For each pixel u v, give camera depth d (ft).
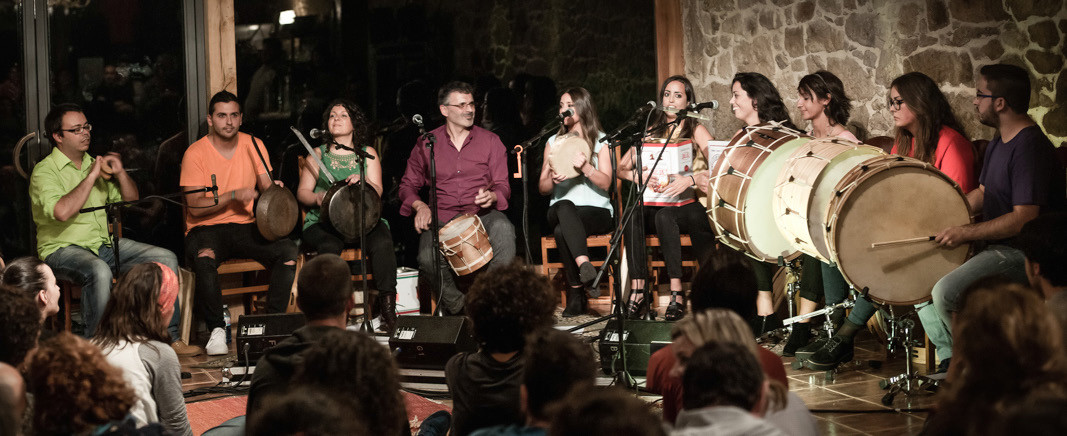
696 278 9.01
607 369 13.85
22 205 17.49
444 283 18.06
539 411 6.33
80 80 17.80
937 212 12.34
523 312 7.78
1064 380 5.82
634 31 21.99
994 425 4.13
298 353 8.00
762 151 14.71
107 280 15.83
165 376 8.88
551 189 18.72
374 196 17.58
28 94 17.35
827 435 11.02
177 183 18.60
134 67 18.16
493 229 18.13
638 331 13.65
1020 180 11.82
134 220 18.24
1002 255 11.69
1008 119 12.16
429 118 20.67
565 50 21.40
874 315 14.80
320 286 8.41
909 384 12.35
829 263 13.17
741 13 20.72
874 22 17.62
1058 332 6.12
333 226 17.26
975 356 6.11
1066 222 8.61
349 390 6.45
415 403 12.92
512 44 21.06
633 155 17.97
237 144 17.94
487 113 20.98
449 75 20.70
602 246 19.61
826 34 18.66
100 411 6.28
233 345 17.16
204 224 17.44
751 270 8.93
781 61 19.84
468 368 8.03
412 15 20.31
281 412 5.02
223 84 18.52
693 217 17.37
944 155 13.50
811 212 12.92
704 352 5.70
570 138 18.11
